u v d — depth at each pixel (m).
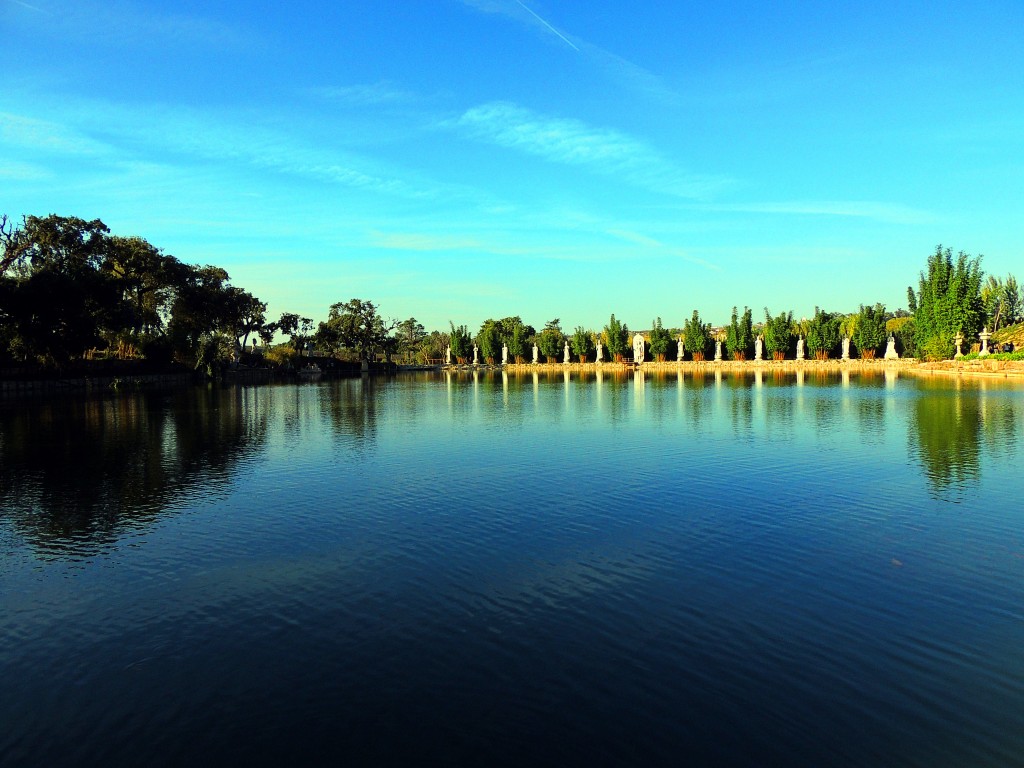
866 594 10.69
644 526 14.61
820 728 7.12
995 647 8.88
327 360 139.75
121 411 44.66
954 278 86.31
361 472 21.17
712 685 8.00
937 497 16.70
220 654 9.00
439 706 7.64
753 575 11.59
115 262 77.69
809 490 17.66
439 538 13.95
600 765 6.57
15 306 53.72
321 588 11.30
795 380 71.50
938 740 6.91
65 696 8.02
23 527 15.23
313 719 7.43
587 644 9.09
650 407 41.47
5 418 40.16
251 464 22.98
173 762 6.73
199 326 92.38
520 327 159.50
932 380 64.62
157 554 13.23
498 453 24.31
